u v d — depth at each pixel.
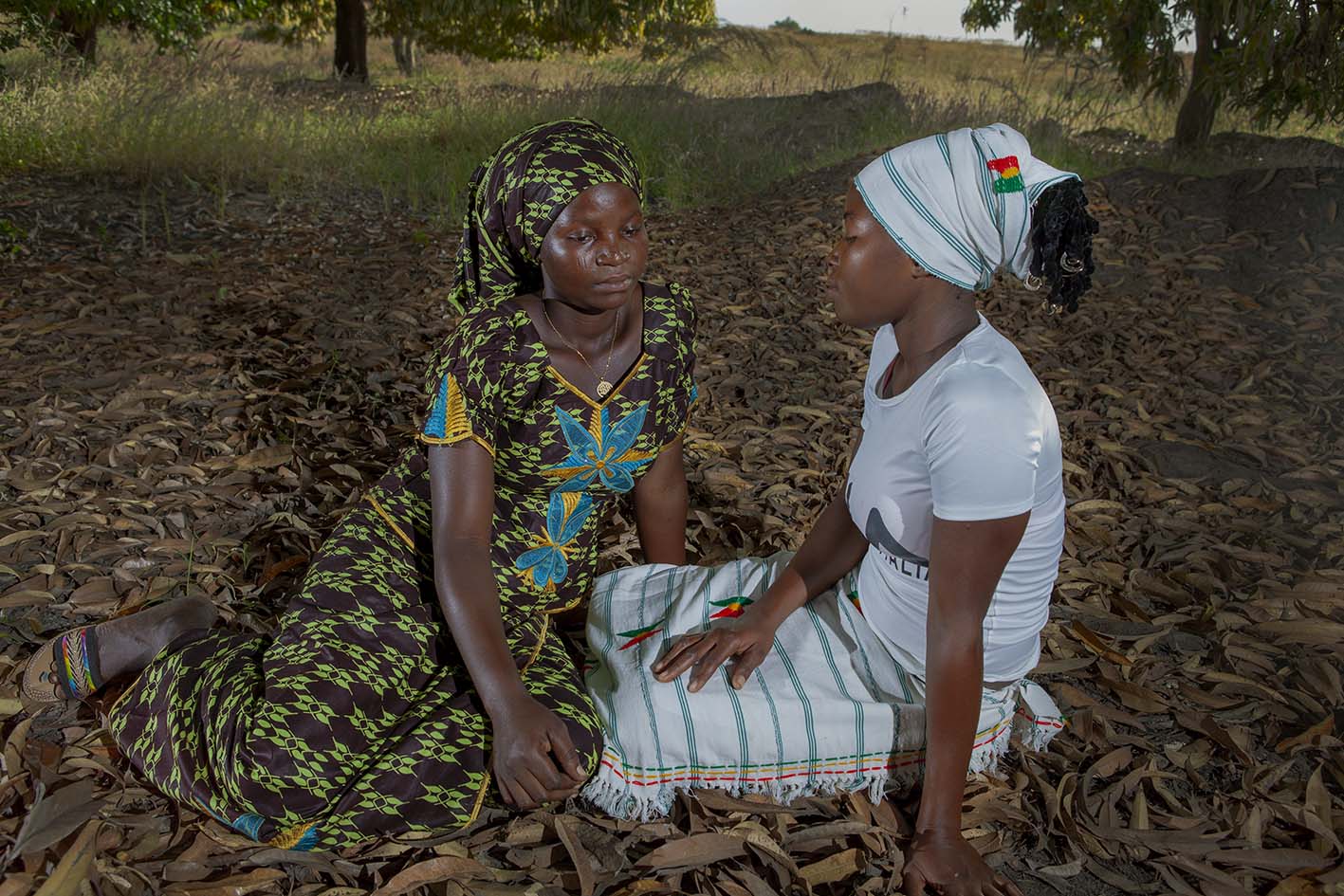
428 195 7.47
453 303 2.32
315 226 6.60
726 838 2.11
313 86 13.51
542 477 2.23
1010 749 2.38
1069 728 2.49
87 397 3.95
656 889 1.99
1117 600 2.95
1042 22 10.13
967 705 1.93
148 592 2.84
